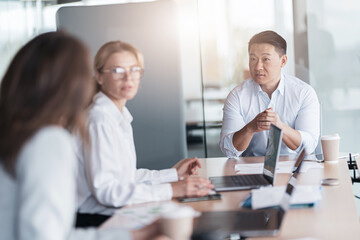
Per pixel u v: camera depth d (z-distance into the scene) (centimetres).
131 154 243
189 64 467
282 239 149
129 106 411
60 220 117
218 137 468
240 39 460
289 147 317
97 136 205
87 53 132
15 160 120
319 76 451
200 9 462
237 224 159
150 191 202
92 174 203
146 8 403
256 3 456
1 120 124
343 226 159
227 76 464
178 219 138
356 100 446
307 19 448
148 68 407
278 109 343
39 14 480
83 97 130
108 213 201
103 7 405
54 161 117
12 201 121
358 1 441
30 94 124
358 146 449
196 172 265
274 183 229
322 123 452
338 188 217
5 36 481
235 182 229
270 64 332
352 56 445
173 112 409
